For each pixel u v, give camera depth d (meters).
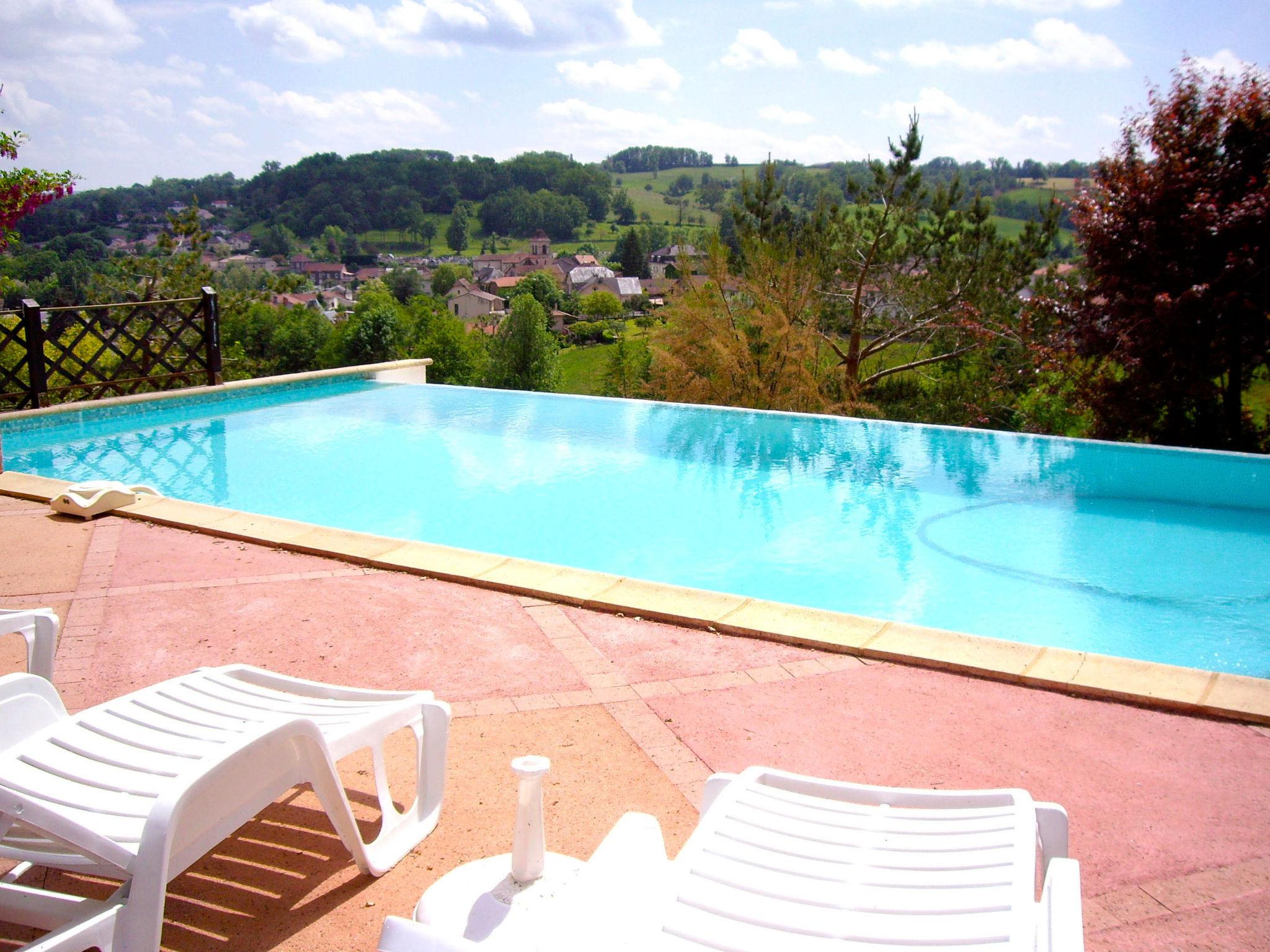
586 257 139.25
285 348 49.22
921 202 16.39
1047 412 14.40
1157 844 2.27
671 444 8.84
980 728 2.88
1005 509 6.91
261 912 1.98
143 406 9.99
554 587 4.07
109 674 3.24
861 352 17.64
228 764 1.71
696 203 171.88
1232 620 4.98
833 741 2.79
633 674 3.27
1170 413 11.27
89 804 1.73
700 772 2.61
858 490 7.41
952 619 5.01
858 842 1.56
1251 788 2.54
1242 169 10.73
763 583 5.54
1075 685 3.11
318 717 2.18
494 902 1.78
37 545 4.82
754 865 1.50
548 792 2.50
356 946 1.88
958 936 1.30
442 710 2.32
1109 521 6.64
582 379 62.31
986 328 15.72
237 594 4.08
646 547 6.18
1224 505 6.94
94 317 9.73
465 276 130.88
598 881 1.55
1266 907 2.03
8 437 8.82
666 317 15.99
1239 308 10.23
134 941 1.55
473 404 10.71
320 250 135.12
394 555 4.52
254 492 7.36
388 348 49.06
